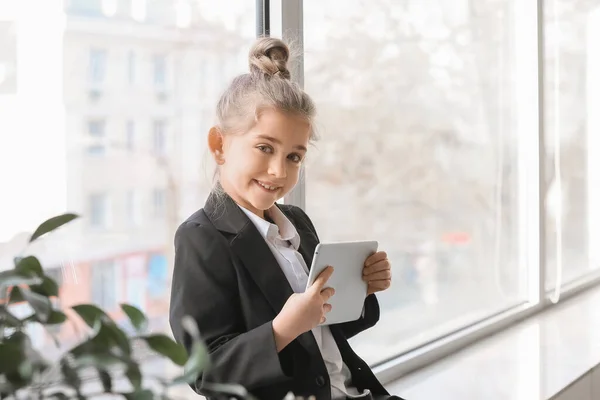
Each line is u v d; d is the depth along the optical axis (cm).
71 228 135
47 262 131
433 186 237
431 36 236
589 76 345
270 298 125
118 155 143
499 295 275
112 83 142
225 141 131
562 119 317
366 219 209
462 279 252
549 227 304
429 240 235
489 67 269
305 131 128
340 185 200
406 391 195
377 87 212
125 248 144
